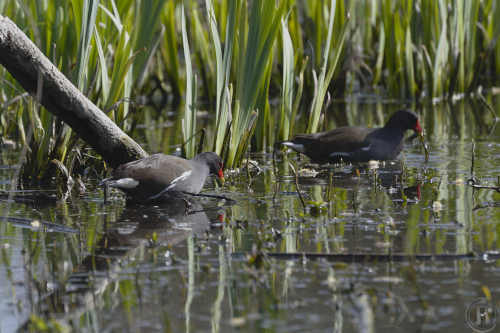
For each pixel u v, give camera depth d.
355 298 6.91
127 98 12.69
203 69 22.86
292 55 15.17
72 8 12.75
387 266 7.79
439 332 6.23
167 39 23.06
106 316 6.65
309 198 11.17
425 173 12.94
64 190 12.16
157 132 18.25
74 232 9.35
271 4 12.70
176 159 11.53
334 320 6.51
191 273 7.70
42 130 12.40
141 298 7.05
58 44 12.70
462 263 7.83
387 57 22.95
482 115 19.38
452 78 22.27
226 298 7.03
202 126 18.55
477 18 23.64
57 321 6.55
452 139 16.42
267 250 8.35
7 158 14.89
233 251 8.41
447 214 9.88
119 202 11.21
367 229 9.20
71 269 7.87
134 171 10.93
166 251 8.46
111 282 7.47
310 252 8.20
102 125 11.88
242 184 12.46
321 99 15.29
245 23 13.12
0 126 16.89
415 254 7.95
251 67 13.09
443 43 21.58
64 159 13.00
